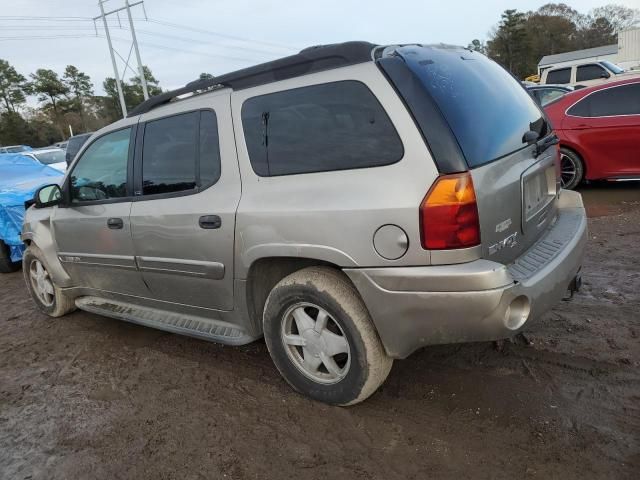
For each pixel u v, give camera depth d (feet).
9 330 15.72
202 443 9.03
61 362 12.98
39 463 9.01
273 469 8.20
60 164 51.21
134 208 11.72
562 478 7.41
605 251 16.65
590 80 49.44
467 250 7.51
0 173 27.17
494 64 10.91
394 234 7.75
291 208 8.74
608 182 26.81
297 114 8.95
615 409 8.73
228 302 10.48
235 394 10.48
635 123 22.54
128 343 13.65
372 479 7.76
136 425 9.80
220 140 10.03
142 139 11.69
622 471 7.41
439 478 7.64
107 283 13.58
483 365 10.50
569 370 10.00
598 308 12.52
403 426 8.89
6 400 11.34
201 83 10.68
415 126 7.69
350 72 8.35
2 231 22.29
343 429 8.98
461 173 7.45
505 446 8.14
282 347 9.77
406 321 8.02
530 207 9.25
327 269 8.96
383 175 7.89
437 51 9.48
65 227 13.89
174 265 11.06
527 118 9.96
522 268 8.45
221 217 9.79
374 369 8.68
